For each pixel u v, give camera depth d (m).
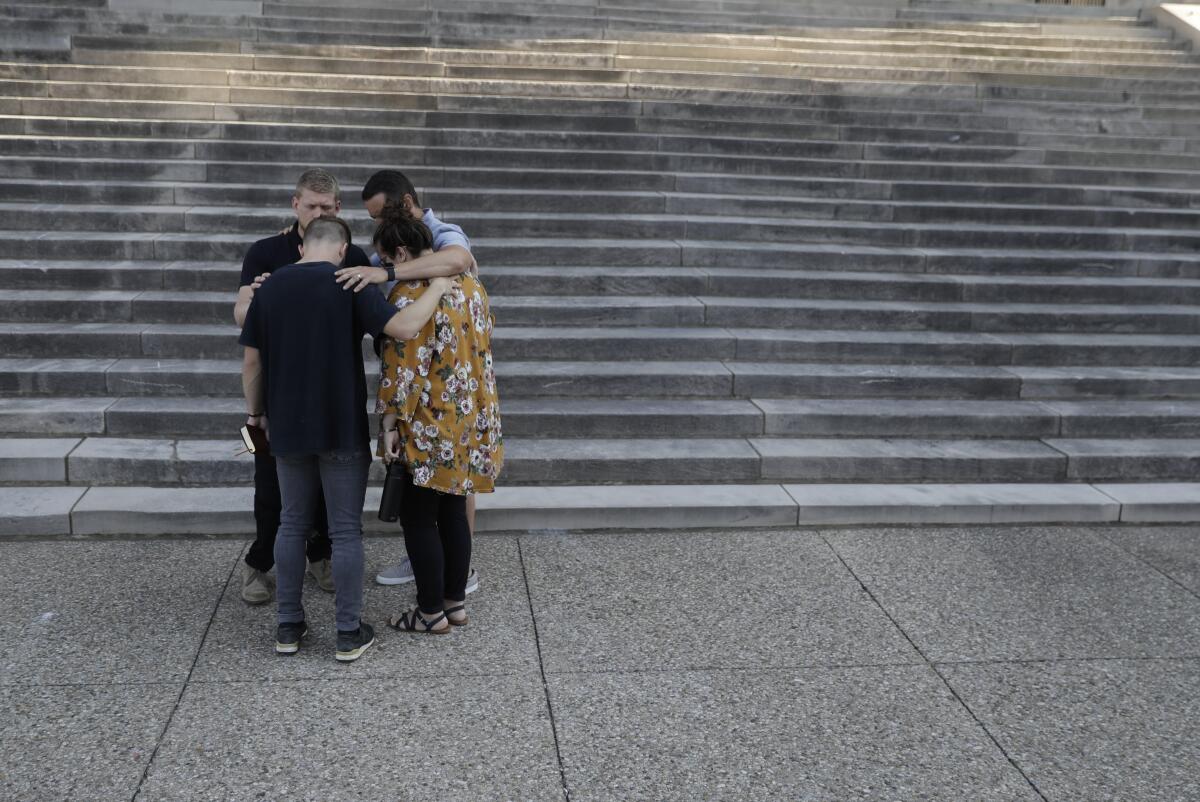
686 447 5.45
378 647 3.80
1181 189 8.70
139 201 7.16
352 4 11.13
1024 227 7.79
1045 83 10.38
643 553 4.71
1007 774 3.14
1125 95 10.20
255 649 3.75
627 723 3.34
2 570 4.31
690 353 6.17
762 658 3.79
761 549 4.80
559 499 5.00
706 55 10.32
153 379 5.52
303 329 3.47
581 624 4.01
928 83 9.98
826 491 5.25
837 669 3.73
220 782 2.97
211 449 5.14
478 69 9.42
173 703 3.37
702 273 6.79
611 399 5.82
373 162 7.85
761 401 5.88
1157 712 3.51
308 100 8.66
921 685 3.64
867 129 9.02
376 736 3.22
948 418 5.77
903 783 3.08
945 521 5.16
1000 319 6.64
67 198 7.09
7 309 5.92
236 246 6.57
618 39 10.68
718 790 3.02
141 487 4.99
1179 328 6.75
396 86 8.98
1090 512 5.22
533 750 3.18
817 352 6.24
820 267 7.12
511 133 8.28
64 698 3.38
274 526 3.97
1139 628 4.12
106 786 2.94
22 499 4.78
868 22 11.88
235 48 9.37
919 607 4.24
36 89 8.44
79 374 5.48
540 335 6.09
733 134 8.88
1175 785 3.11
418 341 3.58
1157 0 12.66
